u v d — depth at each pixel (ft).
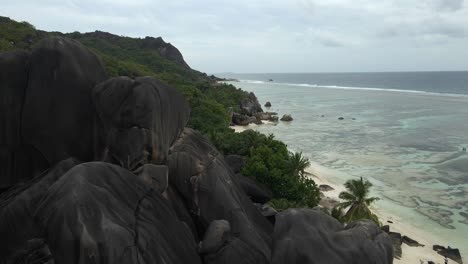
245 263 50.65
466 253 118.52
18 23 272.10
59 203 37.11
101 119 54.03
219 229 52.54
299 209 49.65
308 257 43.09
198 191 59.82
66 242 34.60
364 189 121.39
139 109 52.49
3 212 45.60
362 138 288.71
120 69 307.99
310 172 193.77
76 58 56.24
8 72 54.70
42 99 54.49
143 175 51.67
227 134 184.03
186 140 65.31
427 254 116.26
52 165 55.57
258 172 123.95
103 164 43.57
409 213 147.84
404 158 228.63
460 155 234.99
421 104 520.42
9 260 44.32
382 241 50.37
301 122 371.56
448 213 148.25
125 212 40.22
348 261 43.96
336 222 50.21
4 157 55.16
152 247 39.34
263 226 63.52
